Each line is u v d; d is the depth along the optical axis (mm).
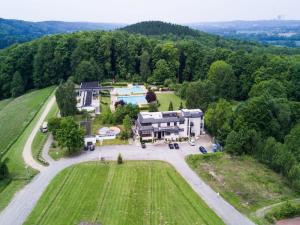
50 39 166250
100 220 59219
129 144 93688
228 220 60094
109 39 167875
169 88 152000
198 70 166875
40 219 59188
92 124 106875
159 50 168375
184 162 83375
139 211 62156
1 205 63312
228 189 70875
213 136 101125
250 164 83250
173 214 61375
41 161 82312
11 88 152250
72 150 88188
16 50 160000
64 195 67312
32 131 101812
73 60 159125
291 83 128375
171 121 98000
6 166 74188
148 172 77688
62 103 109188
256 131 90625
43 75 157375
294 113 100500
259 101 95000
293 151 81562
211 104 108812
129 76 165250
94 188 70250
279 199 67688
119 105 117562
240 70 147625
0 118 120312
